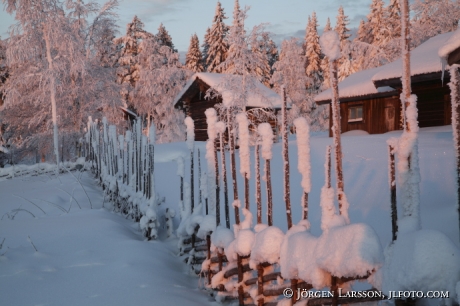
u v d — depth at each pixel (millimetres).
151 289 3873
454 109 2369
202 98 22984
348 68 30500
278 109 21188
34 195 10062
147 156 7121
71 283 3961
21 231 5977
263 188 7922
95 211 7637
